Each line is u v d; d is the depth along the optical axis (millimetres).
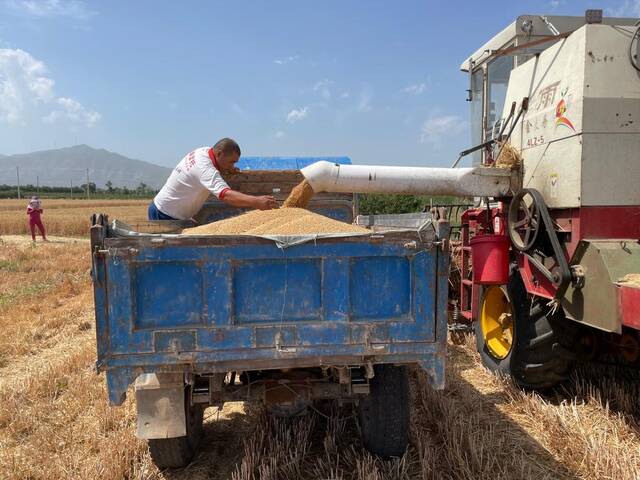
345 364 2859
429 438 3758
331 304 2812
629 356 4078
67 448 3896
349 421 4141
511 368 4719
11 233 28703
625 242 3668
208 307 2738
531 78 4633
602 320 3484
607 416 4086
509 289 4762
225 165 4734
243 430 4156
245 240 2730
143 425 3055
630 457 3514
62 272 13266
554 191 4172
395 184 4672
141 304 2721
